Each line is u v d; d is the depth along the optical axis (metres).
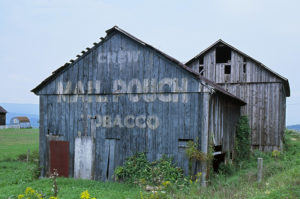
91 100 13.27
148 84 12.15
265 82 20.73
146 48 12.22
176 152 11.52
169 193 9.98
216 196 8.62
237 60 21.59
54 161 13.88
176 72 11.63
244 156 18.06
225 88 21.78
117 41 12.82
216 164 15.45
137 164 11.99
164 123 11.80
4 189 11.23
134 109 12.40
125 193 10.38
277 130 20.33
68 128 13.70
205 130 11.02
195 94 11.29
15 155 21.67
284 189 7.84
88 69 13.38
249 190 8.75
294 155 18.77
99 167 12.91
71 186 11.66
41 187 11.42
